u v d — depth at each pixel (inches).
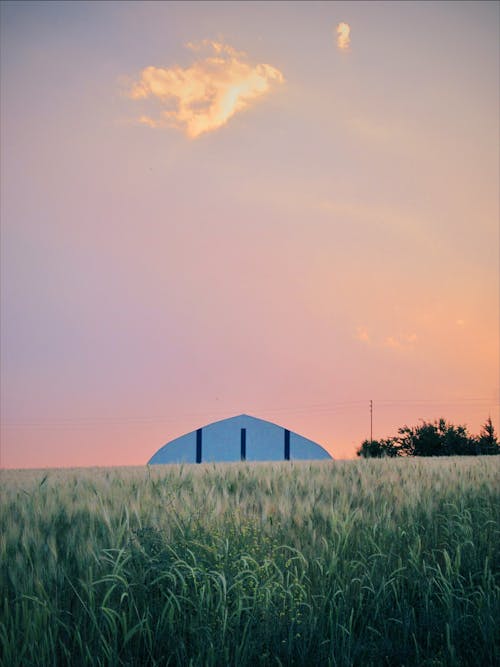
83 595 226.2
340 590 228.4
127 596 220.8
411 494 330.6
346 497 319.6
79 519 279.7
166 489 335.0
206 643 203.0
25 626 206.5
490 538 289.4
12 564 236.8
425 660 206.8
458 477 394.0
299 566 251.9
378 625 229.6
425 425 1417.3
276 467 438.9
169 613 207.5
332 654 205.8
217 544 243.1
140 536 241.6
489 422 1393.9
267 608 215.9
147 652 208.8
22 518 283.7
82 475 396.2
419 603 239.9
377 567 255.4
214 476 392.5
